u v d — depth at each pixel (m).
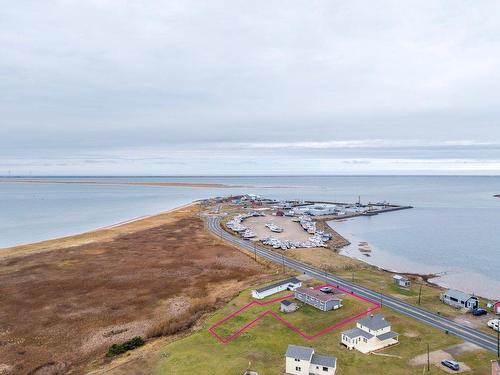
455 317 68.75
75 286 92.75
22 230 186.75
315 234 164.62
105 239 152.00
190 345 59.09
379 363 52.84
